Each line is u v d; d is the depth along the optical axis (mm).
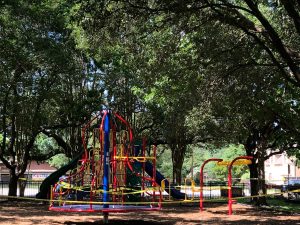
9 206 21422
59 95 23375
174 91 18969
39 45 21328
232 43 14297
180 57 15539
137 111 28906
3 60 21016
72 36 22875
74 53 23828
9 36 20719
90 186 14523
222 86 15672
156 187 14461
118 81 26281
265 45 13391
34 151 30234
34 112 23312
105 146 13188
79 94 26000
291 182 39062
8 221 13992
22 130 24672
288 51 12312
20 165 25750
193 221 14812
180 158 31797
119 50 22812
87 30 11797
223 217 16297
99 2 11250
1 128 25156
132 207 13414
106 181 13047
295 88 17453
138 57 16344
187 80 16078
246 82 15602
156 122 29188
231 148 51500
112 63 25641
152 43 15945
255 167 23906
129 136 14953
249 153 24016
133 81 24828
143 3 11484
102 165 14125
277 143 22484
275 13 15430
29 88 22438
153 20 13617
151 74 16266
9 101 23125
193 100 18594
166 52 15258
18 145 25672
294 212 18766
